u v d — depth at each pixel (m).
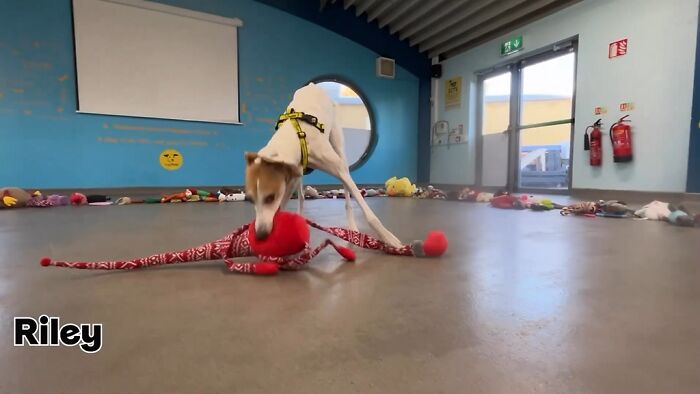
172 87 5.43
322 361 0.63
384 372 0.59
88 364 0.62
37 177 4.74
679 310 0.86
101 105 5.02
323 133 1.65
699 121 3.64
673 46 4.02
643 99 4.29
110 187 5.12
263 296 0.97
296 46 6.34
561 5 5.17
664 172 4.12
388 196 5.73
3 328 0.77
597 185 4.79
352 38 6.80
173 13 5.38
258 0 5.97
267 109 6.14
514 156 6.09
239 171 5.96
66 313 0.85
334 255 1.48
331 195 5.38
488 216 2.88
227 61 5.80
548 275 1.17
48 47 4.74
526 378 0.57
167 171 5.46
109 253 1.52
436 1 5.68
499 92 6.41
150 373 0.59
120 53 5.10
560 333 0.74
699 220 2.27
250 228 1.31
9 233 2.05
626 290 1.01
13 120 4.60
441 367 0.61
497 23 5.81
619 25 4.50
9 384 0.56
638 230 2.12
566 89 5.30
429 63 7.47
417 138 7.68
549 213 3.11
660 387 0.55
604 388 0.55
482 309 0.87
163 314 0.84
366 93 7.05
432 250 1.40
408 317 0.82
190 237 1.91
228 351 0.66
